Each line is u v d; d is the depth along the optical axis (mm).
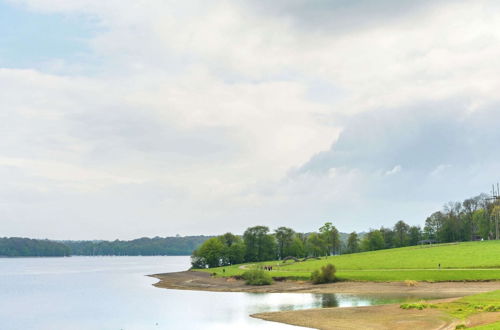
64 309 84250
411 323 54500
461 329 44906
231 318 68125
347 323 58594
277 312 71125
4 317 75438
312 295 93938
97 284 143250
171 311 78062
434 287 94000
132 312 78125
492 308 56969
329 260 161125
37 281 158375
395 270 115062
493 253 129375
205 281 139375
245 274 126375
